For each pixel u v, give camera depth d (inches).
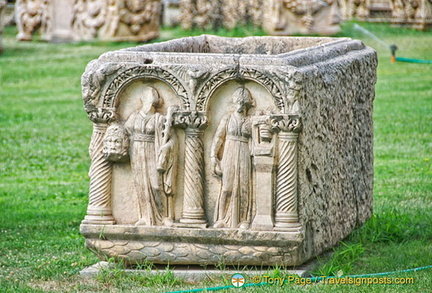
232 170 437.4
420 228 540.1
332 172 486.9
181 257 442.3
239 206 437.7
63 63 1238.3
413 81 1087.6
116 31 1354.6
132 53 448.1
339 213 501.7
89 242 449.1
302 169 434.6
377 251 499.5
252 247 435.5
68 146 823.7
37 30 1459.2
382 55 1264.8
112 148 441.7
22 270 472.1
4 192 671.8
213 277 437.7
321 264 461.1
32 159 779.4
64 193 668.7
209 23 1455.5
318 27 1405.0
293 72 425.7
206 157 443.5
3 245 525.7
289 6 1385.3
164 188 442.9
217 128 441.7
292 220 431.5
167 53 447.2
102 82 442.9
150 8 1353.3
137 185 443.8
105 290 427.5
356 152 537.0
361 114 546.3
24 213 609.3
